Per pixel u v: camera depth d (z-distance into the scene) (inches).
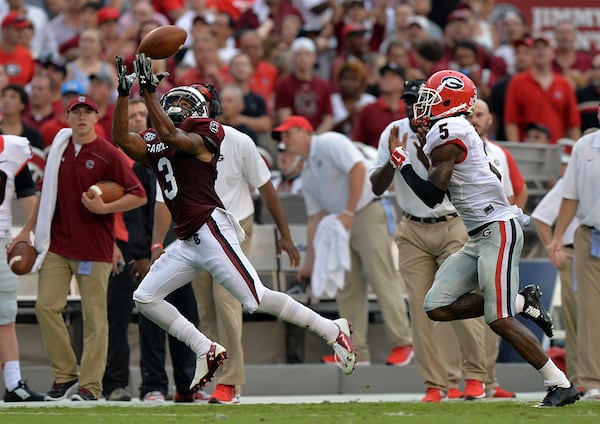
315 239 1473.9
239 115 1801.2
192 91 1014.4
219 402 1163.3
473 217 989.2
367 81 1982.0
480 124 1253.1
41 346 1486.2
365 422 897.5
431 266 1203.9
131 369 1419.8
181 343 1217.4
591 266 1234.0
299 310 1008.2
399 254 1219.2
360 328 1483.8
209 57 1861.5
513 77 1881.2
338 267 1449.3
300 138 1470.2
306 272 1514.5
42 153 1547.7
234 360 1171.9
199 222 986.1
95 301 1223.5
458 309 1013.2
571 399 998.4
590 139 1239.5
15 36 1904.5
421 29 2068.2
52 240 1227.2
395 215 1596.9
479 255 989.2
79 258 1218.0
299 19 2194.9
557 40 2201.0
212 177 996.6
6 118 1525.6
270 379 1443.2
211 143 986.1
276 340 1560.0
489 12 2331.4
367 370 1464.1
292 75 1893.5
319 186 1480.1
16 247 1215.6
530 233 1681.8
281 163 1662.2
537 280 1566.2
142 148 994.7
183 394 1226.0
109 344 1278.3
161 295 1004.6
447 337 1256.8
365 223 1466.5
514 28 2197.3
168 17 2203.5
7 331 1229.1
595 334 1234.6
